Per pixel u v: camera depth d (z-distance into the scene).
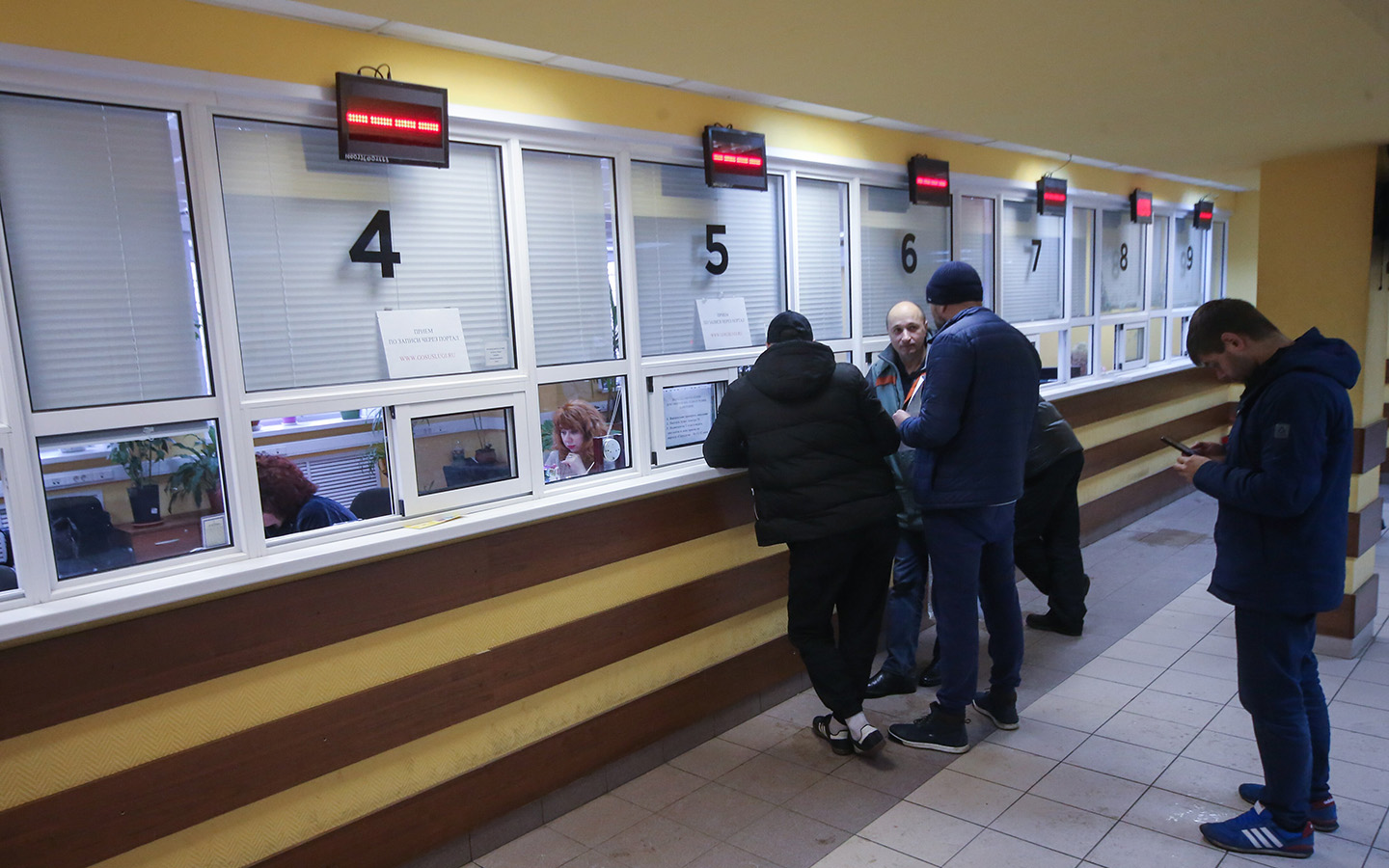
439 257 2.66
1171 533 5.96
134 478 2.12
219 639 2.10
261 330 2.31
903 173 4.29
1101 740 3.10
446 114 2.53
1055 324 5.52
